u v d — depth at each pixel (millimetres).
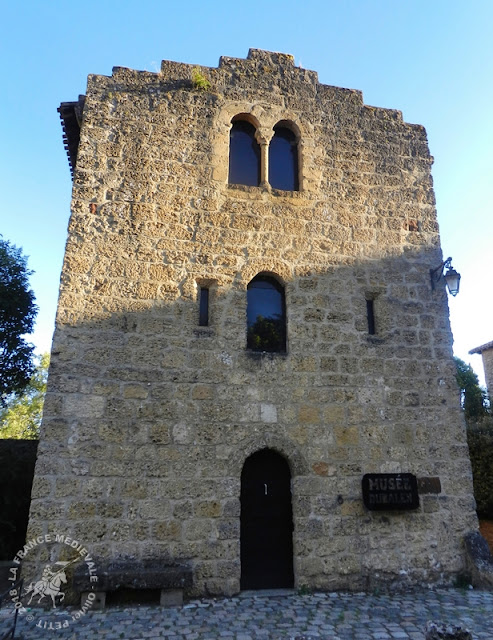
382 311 9492
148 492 7555
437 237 10336
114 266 8555
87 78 9547
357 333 9195
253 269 9117
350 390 8805
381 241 9969
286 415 8406
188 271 8844
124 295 8430
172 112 9703
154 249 8812
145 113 9578
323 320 9117
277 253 9344
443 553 8305
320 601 7258
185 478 7727
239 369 8453
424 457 8734
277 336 9078
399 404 8938
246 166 10039
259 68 10477
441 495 8602
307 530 7926
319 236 9664
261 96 10273
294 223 9617
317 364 8812
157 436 7824
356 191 10180
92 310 8219
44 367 28609
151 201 9078
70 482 7344
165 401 8016
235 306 8797
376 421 8742
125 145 9297
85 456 7496
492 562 8148
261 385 8469
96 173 9000
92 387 7828
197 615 6582
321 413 8555
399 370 9156
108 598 7000
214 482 7809
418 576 8062
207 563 7441
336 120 10562
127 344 8172
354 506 8211
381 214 10172
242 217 9406
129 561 7215
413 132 11000
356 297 9438
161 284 8641
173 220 9070
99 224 8727
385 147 10680
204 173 9492
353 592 7754
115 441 7660
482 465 13258
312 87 10664
